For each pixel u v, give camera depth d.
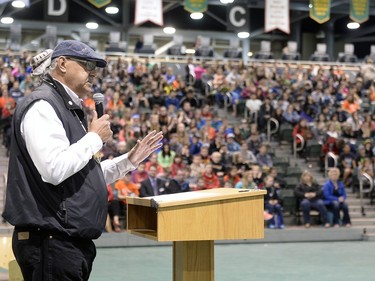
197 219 3.62
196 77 26.14
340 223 17.31
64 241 3.45
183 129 19.48
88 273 3.61
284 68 28.33
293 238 16.52
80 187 3.49
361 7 25.81
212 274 3.94
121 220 15.97
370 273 11.51
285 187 18.23
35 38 36.34
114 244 15.08
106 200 3.61
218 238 3.66
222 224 3.67
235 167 17.28
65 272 3.45
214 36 39.06
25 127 3.44
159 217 3.56
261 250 14.79
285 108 23.11
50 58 3.73
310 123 22.34
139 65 26.06
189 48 39.00
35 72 3.77
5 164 17.95
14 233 3.55
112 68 25.17
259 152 19.69
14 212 3.48
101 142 3.50
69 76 3.62
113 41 28.69
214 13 39.38
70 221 3.44
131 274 11.13
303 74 27.42
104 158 16.70
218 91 24.72
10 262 5.06
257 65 28.61
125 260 12.88
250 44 41.34
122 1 37.56
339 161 20.25
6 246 5.94
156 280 10.56
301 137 20.98
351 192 19.72
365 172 19.16
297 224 17.64
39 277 3.45
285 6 25.33
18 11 35.84
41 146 3.36
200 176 16.77
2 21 32.88
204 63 27.16
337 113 23.48
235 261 12.95
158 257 13.35
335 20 40.69
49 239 3.44
